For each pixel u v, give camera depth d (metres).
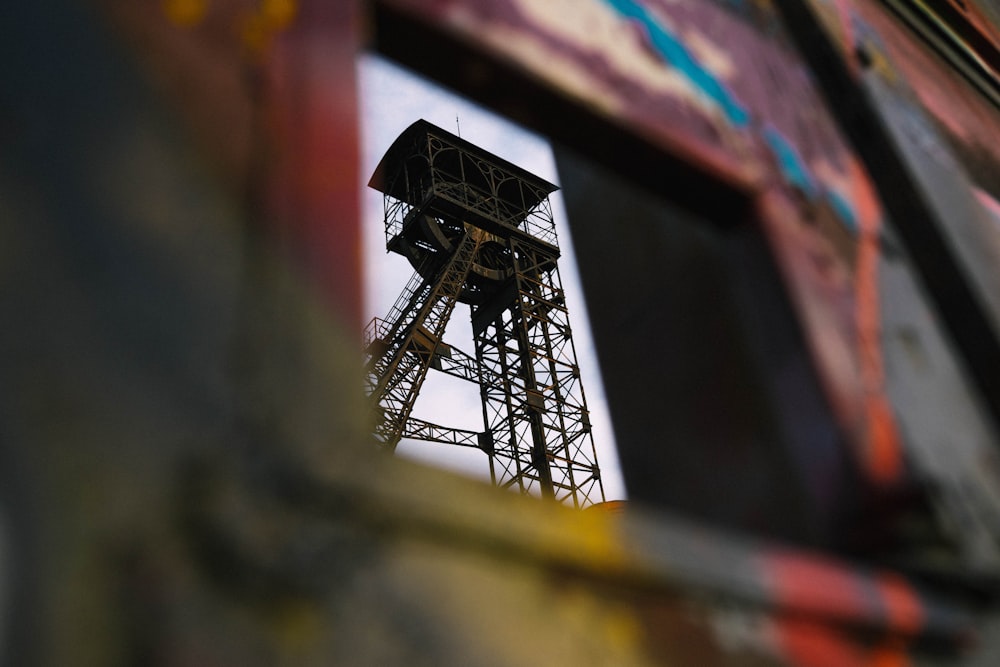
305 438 1.18
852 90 4.30
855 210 3.66
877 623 2.02
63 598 0.87
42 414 0.95
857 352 2.89
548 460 28.08
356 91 1.68
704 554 1.67
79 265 1.09
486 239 32.88
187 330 1.16
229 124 1.43
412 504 1.18
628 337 4.08
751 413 3.31
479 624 1.21
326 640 1.04
